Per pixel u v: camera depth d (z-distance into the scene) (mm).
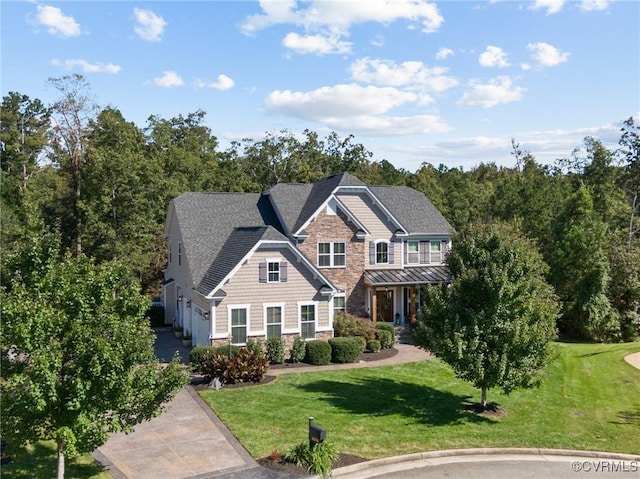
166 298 37750
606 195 53969
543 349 19266
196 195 35844
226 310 27125
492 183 72125
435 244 39219
